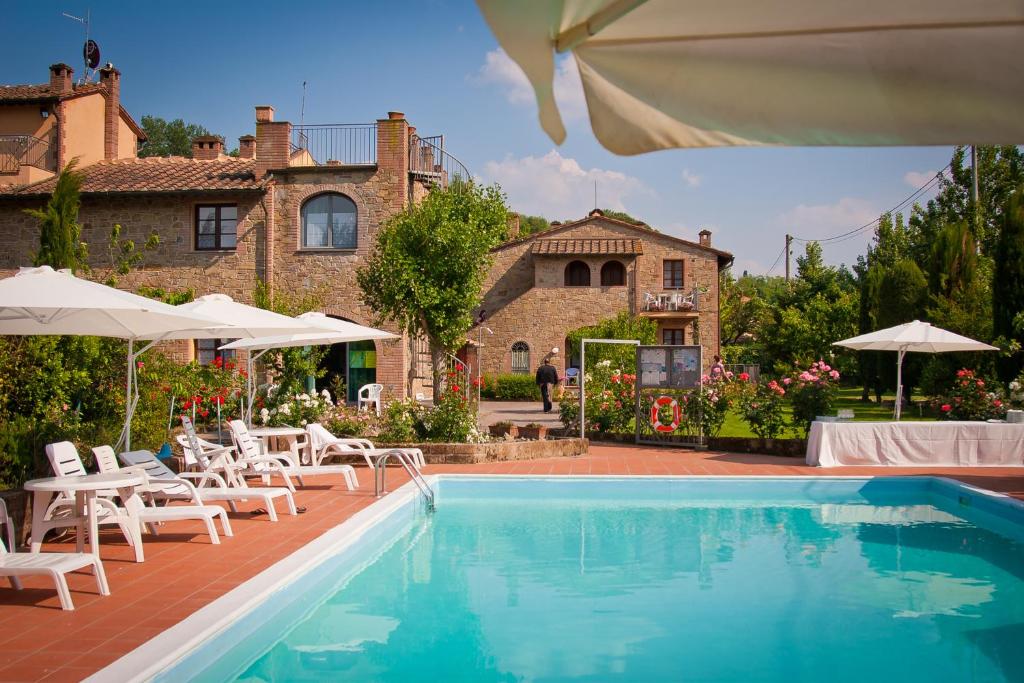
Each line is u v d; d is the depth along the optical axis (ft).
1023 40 7.32
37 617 15.78
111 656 13.53
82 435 32.19
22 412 29.94
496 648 15.96
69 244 38.19
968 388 47.75
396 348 71.10
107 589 17.49
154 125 210.79
